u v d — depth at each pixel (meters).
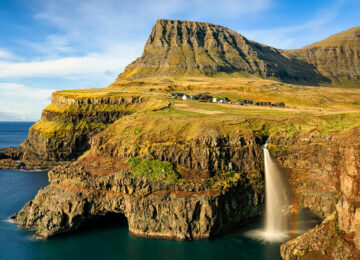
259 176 88.75
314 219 85.75
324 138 87.06
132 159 92.25
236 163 90.12
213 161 87.75
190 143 91.38
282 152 91.69
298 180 89.06
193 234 79.00
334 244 57.34
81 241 80.12
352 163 56.19
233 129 96.50
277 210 88.31
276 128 98.50
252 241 77.38
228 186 81.81
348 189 56.47
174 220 79.31
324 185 84.44
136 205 82.31
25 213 92.38
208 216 78.50
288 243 66.75
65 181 91.75
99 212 87.69
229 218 82.81
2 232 85.50
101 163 95.94
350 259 52.47
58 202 87.56
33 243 79.25
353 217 54.44
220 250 73.00
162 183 82.38
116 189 85.94
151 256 71.12
